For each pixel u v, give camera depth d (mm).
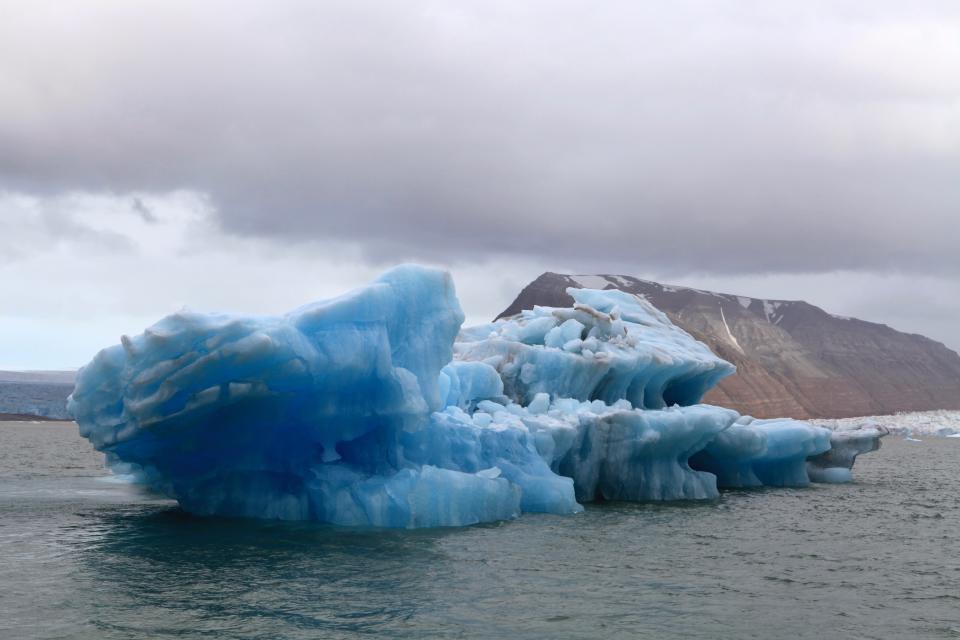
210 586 13273
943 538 21328
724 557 17531
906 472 48031
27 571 14062
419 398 18672
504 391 28141
